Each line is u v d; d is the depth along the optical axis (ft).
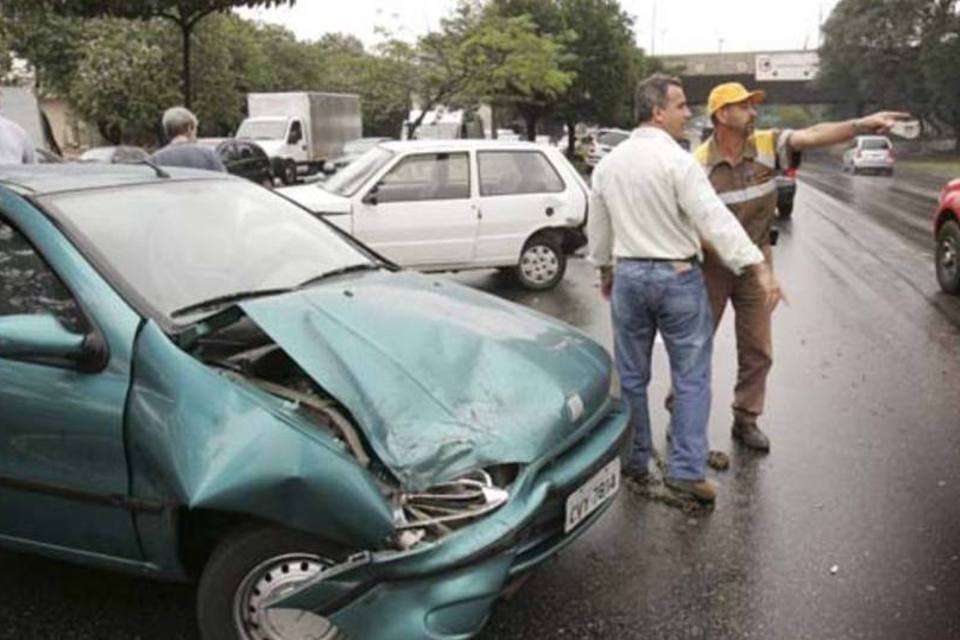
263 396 9.23
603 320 27.25
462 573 8.54
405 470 8.66
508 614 11.09
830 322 26.43
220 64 120.98
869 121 14.73
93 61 110.32
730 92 14.88
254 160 68.69
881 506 14.02
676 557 12.49
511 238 30.73
